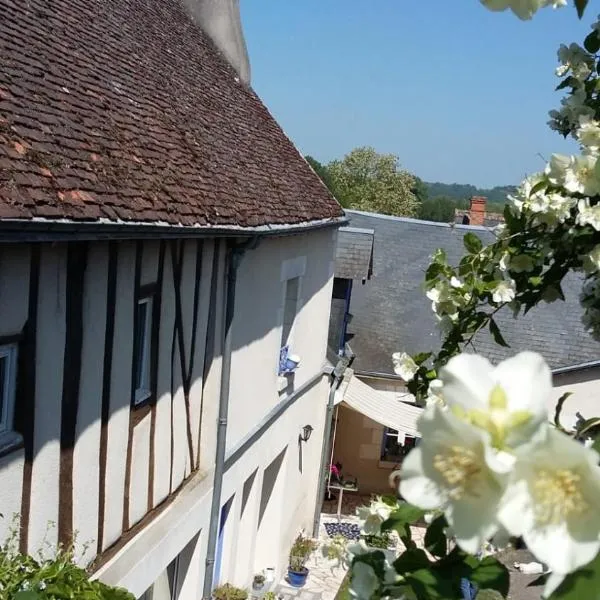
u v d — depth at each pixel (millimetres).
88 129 6629
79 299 6121
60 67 7230
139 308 7438
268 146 13492
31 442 5672
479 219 28766
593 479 1024
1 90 5672
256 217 9336
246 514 12297
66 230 5203
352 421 18812
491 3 1558
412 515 1688
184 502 8914
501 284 3982
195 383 9055
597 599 1107
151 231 6488
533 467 1051
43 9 8211
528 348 18391
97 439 6676
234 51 15922
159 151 7922
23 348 5480
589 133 3332
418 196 74688
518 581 3480
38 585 4613
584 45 3865
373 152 70812
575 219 3760
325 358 16141
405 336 19812
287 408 13594
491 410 1114
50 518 6059
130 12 11930
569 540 1038
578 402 15672
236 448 10523
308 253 13594
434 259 4156
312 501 16375
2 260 5102
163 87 10180
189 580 9758
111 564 7168
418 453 1090
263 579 13094
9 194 4672
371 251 17922
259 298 10977
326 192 15031
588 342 18516
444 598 1573
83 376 6309
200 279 8758
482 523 1054
